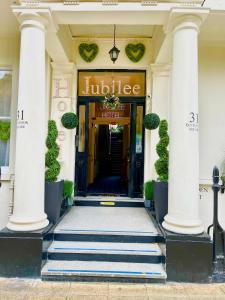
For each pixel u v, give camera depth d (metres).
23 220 3.50
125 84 5.81
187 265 3.41
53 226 4.09
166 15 3.76
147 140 5.53
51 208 4.18
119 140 11.84
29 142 3.58
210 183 5.12
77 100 5.82
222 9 4.12
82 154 5.88
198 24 3.70
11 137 5.31
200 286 3.34
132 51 5.53
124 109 7.28
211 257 3.42
